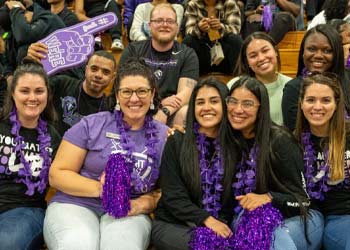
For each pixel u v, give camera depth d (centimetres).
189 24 402
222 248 214
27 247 224
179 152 234
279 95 314
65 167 235
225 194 232
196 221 221
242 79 235
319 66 296
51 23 391
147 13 451
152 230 231
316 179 242
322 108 238
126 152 234
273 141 232
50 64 334
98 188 230
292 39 446
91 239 217
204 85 235
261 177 229
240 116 231
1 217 234
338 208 240
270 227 213
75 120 321
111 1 494
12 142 241
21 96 238
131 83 233
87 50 340
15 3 409
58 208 231
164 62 354
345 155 240
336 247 228
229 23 394
